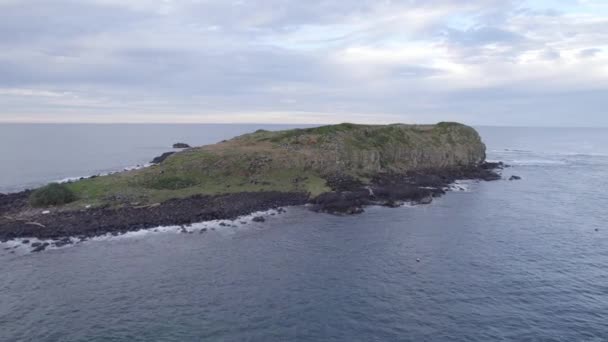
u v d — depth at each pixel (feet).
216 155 288.30
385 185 280.31
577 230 192.03
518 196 272.51
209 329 104.73
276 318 110.42
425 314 112.57
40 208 203.82
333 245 170.50
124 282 132.36
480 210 231.91
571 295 124.06
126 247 164.25
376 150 325.01
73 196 216.54
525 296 123.34
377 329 104.99
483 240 176.76
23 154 453.99
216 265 147.64
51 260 149.48
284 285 131.03
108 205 209.15
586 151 622.54
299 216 215.92
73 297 121.70
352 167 307.58
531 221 208.03
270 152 298.97
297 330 104.47
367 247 167.94
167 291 126.21
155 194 231.50
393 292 126.00
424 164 357.82
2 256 152.05
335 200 233.96
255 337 101.09
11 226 179.01
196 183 256.11
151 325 106.42
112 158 441.27
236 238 178.60
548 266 146.72
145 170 272.92
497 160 483.10
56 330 104.01
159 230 184.75
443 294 124.57
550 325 107.14
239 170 276.00
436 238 179.73
